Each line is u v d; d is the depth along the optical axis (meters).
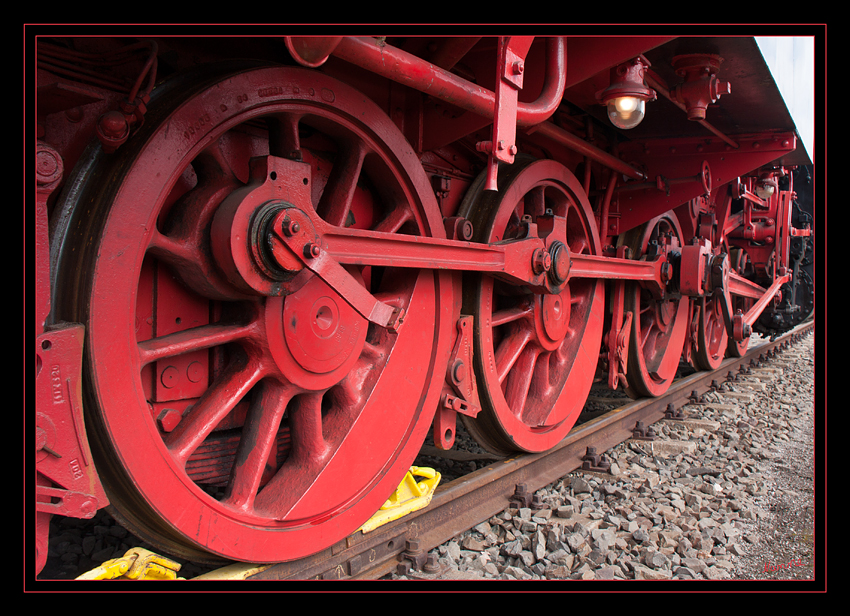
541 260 3.21
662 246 5.27
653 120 4.63
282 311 2.11
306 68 2.14
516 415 3.67
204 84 1.86
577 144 3.87
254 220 1.86
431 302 2.87
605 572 2.59
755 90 4.03
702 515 3.36
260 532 2.05
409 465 2.72
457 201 3.34
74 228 1.68
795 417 6.18
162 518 1.80
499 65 2.25
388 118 2.54
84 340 1.60
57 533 2.63
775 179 7.50
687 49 3.41
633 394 5.34
